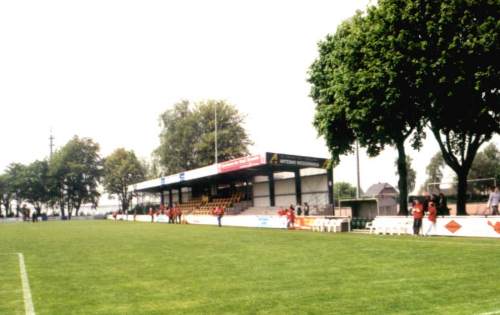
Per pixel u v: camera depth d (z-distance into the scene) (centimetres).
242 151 7594
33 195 9944
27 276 1112
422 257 1304
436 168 7738
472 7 2198
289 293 833
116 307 752
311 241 2006
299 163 3575
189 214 5559
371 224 2694
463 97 2347
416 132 3041
